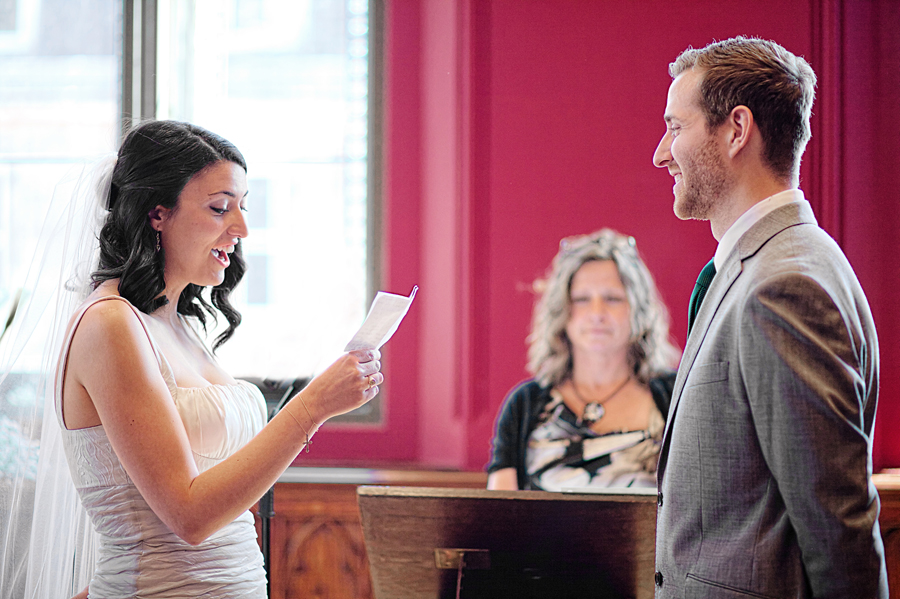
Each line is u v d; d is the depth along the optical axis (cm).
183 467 137
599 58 313
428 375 329
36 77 341
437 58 325
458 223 315
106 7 340
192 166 157
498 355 314
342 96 343
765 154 138
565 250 312
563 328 310
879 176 301
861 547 110
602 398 307
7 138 340
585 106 313
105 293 151
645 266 311
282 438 142
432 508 141
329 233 344
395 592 151
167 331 166
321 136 344
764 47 142
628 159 312
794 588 119
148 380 140
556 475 302
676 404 139
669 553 133
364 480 309
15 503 170
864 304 129
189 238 159
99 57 340
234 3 347
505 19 315
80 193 167
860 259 301
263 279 345
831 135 298
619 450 301
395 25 335
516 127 314
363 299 339
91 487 148
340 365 148
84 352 141
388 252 334
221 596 151
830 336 116
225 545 155
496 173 315
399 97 334
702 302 146
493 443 308
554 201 313
